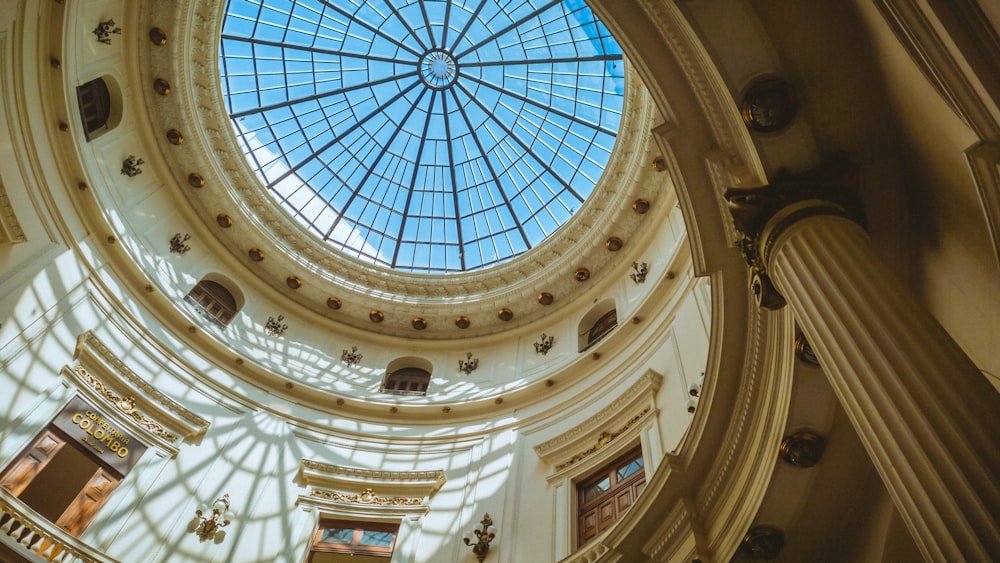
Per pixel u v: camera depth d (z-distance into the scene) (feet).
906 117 19.20
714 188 23.18
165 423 41.09
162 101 49.70
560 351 51.31
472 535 37.58
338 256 57.88
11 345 35.78
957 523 13.21
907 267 20.84
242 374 48.01
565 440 40.81
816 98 20.35
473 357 56.03
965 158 15.75
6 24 36.55
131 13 46.47
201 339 47.39
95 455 36.81
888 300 16.66
